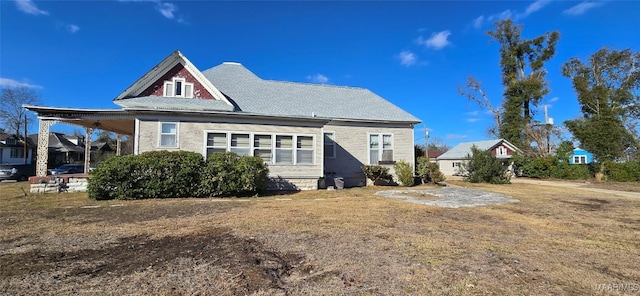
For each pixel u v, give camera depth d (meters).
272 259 4.15
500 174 20.83
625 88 29.89
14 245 4.83
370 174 16.92
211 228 6.04
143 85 14.73
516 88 34.56
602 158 25.97
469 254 4.43
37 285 3.28
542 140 31.80
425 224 6.59
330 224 6.45
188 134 12.77
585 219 7.48
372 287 3.26
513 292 3.17
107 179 10.10
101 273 3.63
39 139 12.34
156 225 6.32
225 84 18.33
